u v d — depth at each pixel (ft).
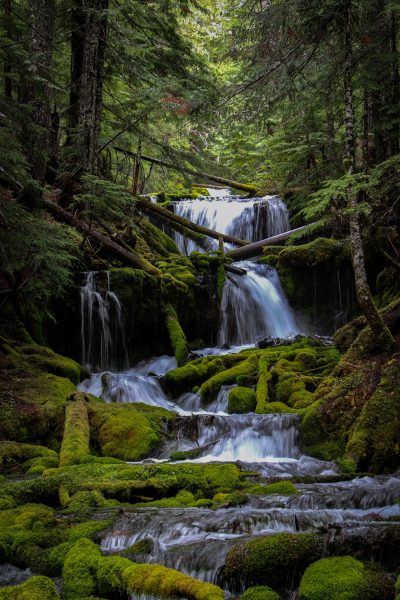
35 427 30.19
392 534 13.82
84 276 47.26
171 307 50.08
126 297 48.01
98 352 46.88
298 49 39.68
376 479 23.93
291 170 67.26
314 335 52.47
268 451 30.37
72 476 22.26
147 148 63.00
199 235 65.98
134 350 49.21
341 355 40.37
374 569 13.11
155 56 55.93
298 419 31.07
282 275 57.72
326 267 55.93
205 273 54.75
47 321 44.98
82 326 46.32
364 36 36.65
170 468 23.53
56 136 54.75
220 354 47.91
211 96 44.29
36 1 45.91
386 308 36.96
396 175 34.81
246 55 43.50
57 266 34.94
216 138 100.78
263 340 47.44
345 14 33.09
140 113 54.03
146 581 13.03
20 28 44.47
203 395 39.11
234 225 71.87
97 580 13.87
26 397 32.24
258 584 13.52
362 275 33.45
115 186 42.42
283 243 61.21
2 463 26.37
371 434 27.50
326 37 36.42
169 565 14.52
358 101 52.65
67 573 14.30
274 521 16.66
